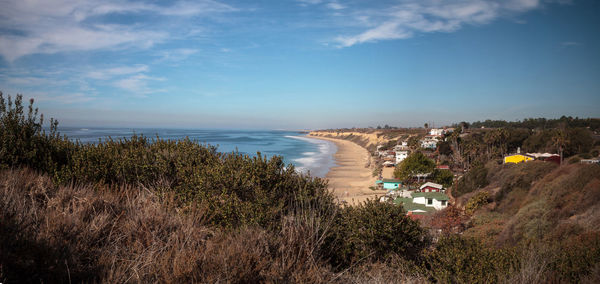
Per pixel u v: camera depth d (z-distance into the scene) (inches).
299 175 224.8
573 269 174.6
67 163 212.7
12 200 123.0
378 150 4434.1
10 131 209.5
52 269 88.3
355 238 200.1
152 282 96.0
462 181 1475.1
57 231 106.0
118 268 97.5
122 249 111.6
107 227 125.3
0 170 175.3
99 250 107.8
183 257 104.3
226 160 224.1
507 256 203.0
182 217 148.3
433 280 193.6
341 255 167.8
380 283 141.3
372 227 217.9
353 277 139.5
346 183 2105.1
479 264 199.3
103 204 146.6
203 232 138.7
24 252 86.7
